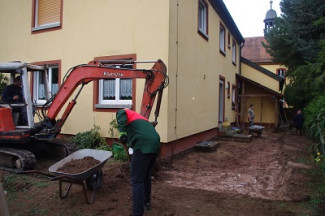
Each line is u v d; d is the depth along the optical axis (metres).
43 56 9.96
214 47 12.41
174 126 7.97
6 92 6.54
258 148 10.92
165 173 6.58
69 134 9.20
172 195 5.05
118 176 5.69
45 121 6.30
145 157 3.90
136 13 8.09
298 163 7.61
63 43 9.48
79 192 4.98
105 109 8.55
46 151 7.61
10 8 10.82
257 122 20.06
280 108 21.06
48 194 4.88
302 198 4.82
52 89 10.05
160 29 7.71
